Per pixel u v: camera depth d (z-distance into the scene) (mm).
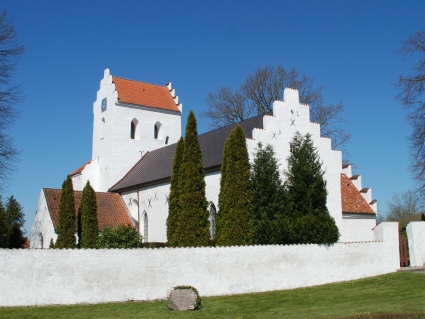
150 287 23453
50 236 38594
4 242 40000
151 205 40969
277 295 23984
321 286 26219
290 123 34719
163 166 42531
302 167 28969
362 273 28156
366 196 42250
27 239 49406
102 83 51875
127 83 52062
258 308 20750
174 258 24031
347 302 21156
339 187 36469
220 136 38531
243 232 27438
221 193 28672
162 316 19281
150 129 51188
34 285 21781
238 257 25188
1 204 40906
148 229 41031
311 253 26891
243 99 55500
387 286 24547
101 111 51469
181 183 29234
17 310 20594
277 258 26000
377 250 28984
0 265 21422
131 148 49719
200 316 19234
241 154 28562
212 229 34094
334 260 27469
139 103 50594
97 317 19203
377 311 18500
